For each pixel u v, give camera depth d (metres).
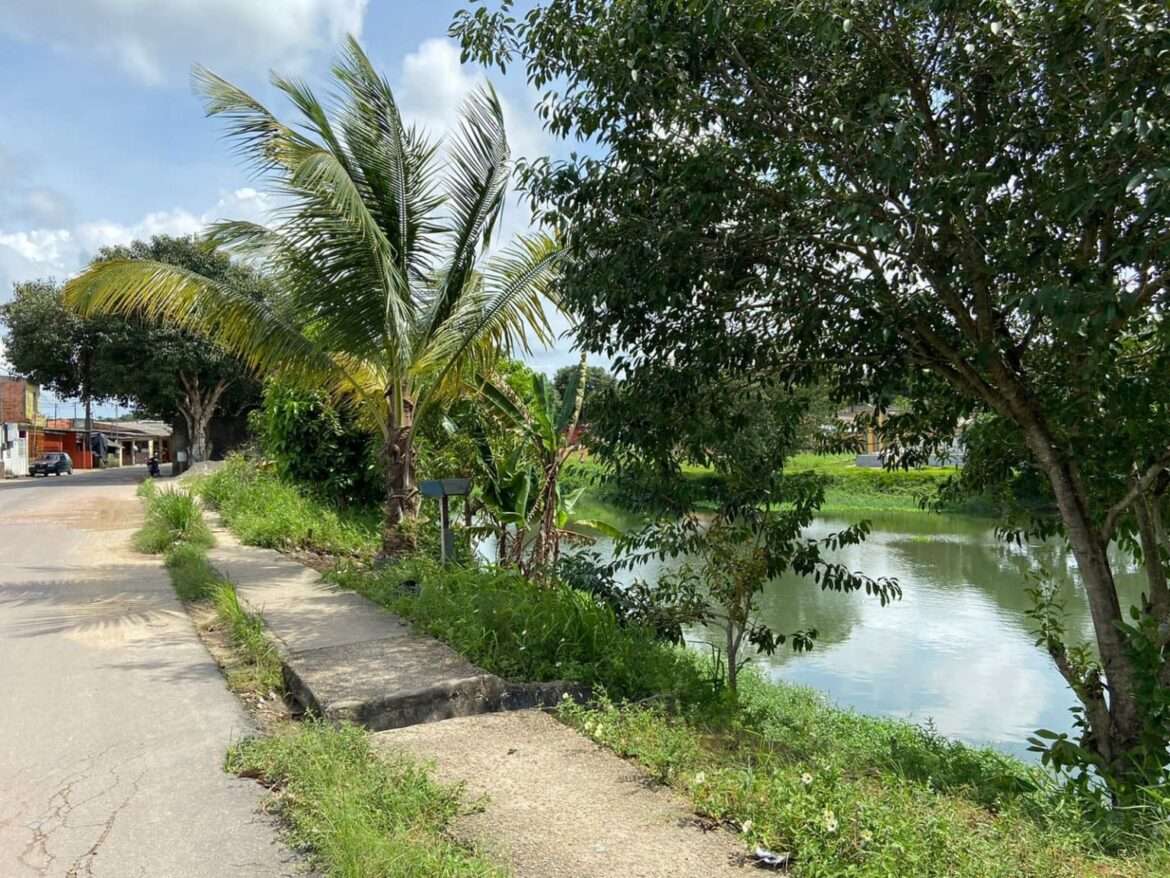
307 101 8.88
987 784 5.35
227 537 12.77
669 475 7.16
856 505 31.67
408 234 9.75
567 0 6.16
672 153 6.32
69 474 46.03
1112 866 3.37
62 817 3.54
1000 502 7.41
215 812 3.58
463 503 12.54
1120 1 4.50
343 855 3.02
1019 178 5.65
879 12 5.45
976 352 5.87
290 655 5.73
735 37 5.84
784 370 6.54
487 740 4.48
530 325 9.84
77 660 5.95
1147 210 4.29
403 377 9.76
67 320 39.22
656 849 3.25
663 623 7.89
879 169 5.13
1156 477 5.80
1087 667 6.29
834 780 3.75
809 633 7.83
